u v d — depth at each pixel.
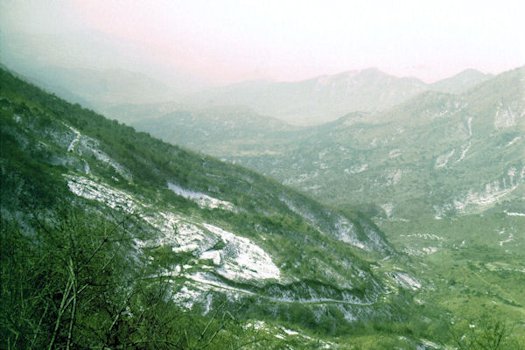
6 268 11.34
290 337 70.88
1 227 12.02
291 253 122.88
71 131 115.31
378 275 176.00
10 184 59.38
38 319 10.87
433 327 116.06
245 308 83.75
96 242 11.99
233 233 117.75
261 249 117.00
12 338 10.53
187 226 103.06
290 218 166.00
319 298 112.56
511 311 154.00
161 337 11.71
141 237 14.48
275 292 100.00
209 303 78.12
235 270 98.25
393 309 133.12
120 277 12.02
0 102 100.31
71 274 10.13
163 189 127.56
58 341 10.31
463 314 153.75
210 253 99.69
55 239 11.67
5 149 76.19
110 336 10.68
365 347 86.88
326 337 87.00
